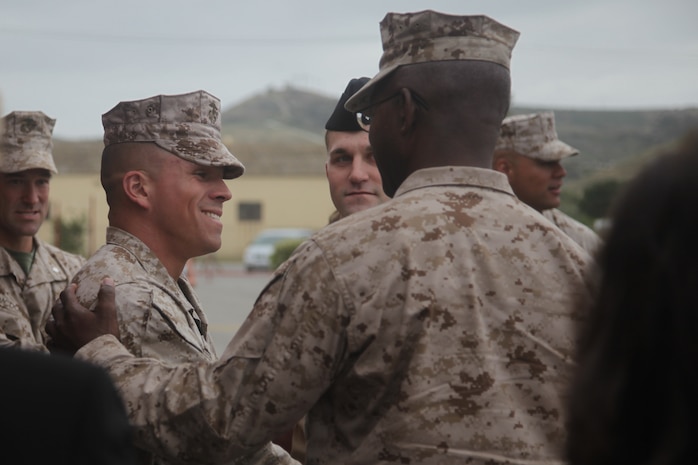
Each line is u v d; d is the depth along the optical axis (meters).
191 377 2.28
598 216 23.97
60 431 1.46
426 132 2.37
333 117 3.98
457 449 2.10
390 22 2.42
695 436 1.35
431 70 2.35
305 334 2.20
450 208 2.28
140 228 3.11
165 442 2.28
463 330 2.16
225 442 2.22
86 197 41.09
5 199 5.04
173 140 3.11
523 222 2.30
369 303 2.18
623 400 1.40
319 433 2.30
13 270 5.00
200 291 26.17
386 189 2.53
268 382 2.21
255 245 36.16
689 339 1.36
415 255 2.20
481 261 2.22
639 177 1.45
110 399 1.52
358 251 2.21
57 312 2.59
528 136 5.59
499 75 2.38
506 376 2.16
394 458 2.14
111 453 1.49
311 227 44.75
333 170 4.04
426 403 2.13
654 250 1.40
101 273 2.93
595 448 1.42
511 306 2.20
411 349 2.16
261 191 44.72
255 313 2.28
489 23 2.38
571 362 2.20
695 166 1.41
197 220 3.14
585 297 2.24
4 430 1.46
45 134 5.19
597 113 70.00
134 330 2.82
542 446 2.14
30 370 1.50
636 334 1.40
